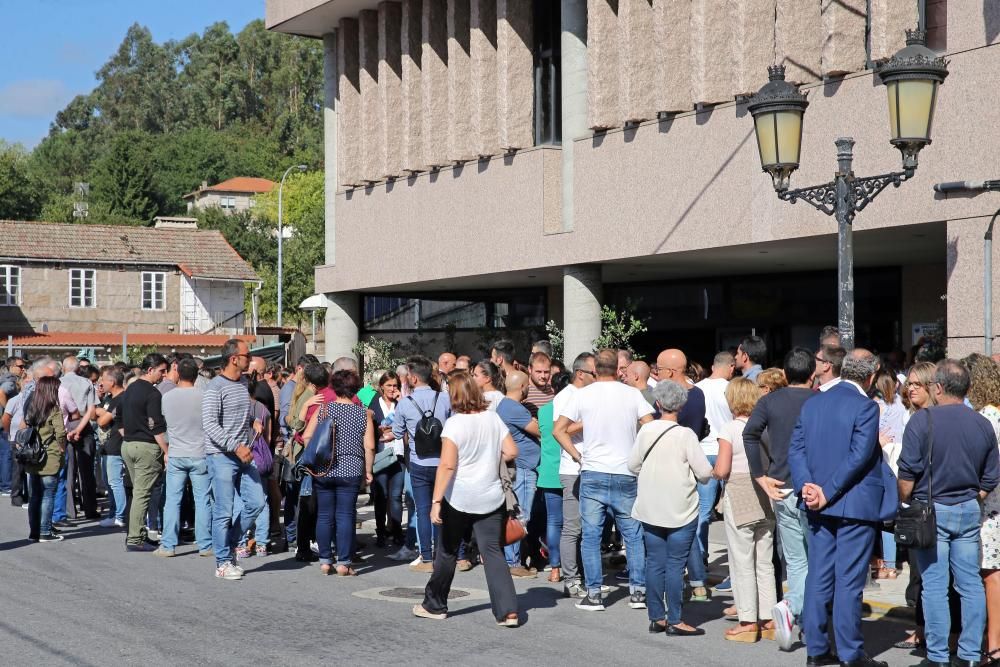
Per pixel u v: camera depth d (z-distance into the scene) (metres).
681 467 9.13
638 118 17.75
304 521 12.89
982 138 13.23
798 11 15.48
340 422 11.98
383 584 11.49
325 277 25.84
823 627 8.06
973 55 13.31
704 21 16.44
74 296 57.22
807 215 15.22
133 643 8.72
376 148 24.27
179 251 60.09
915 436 7.94
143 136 129.62
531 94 20.66
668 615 9.18
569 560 10.81
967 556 7.95
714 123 16.50
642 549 10.23
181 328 59.34
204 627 9.32
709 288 22.11
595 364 10.20
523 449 12.13
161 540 13.28
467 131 21.66
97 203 102.56
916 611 8.68
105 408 16.33
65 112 145.75
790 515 8.62
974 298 13.34
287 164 128.62
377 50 24.33
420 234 22.81
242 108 144.00
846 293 10.38
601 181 18.45
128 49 147.62
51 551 13.67
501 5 20.44
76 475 19.09
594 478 10.05
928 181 13.81
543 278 22.33
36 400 14.50
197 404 13.24
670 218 17.25
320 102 141.62
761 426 8.60
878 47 14.38
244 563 12.84
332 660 8.20
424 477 12.18
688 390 10.97
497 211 20.83
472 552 13.38
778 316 21.06
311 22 25.59
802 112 10.90
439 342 26.05
